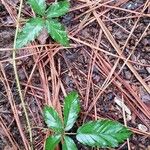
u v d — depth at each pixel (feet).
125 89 0.79
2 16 0.85
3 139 0.75
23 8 0.86
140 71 0.80
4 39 0.83
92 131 0.70
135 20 0.84
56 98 0.78
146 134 0.75
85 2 0.86
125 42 0.82
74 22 0.85
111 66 0.80
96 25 0.85
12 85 0.79
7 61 0.81
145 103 0.77
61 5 0.79
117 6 0.86
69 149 0.69
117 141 0.69
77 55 0.82
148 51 0.81
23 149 0.74
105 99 0.78
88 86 0.79
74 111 0.71
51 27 0.77
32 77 0.80
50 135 0.73
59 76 0.80
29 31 0.77
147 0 0.85
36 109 0.78
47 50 0.82
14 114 0.76
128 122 0.76
